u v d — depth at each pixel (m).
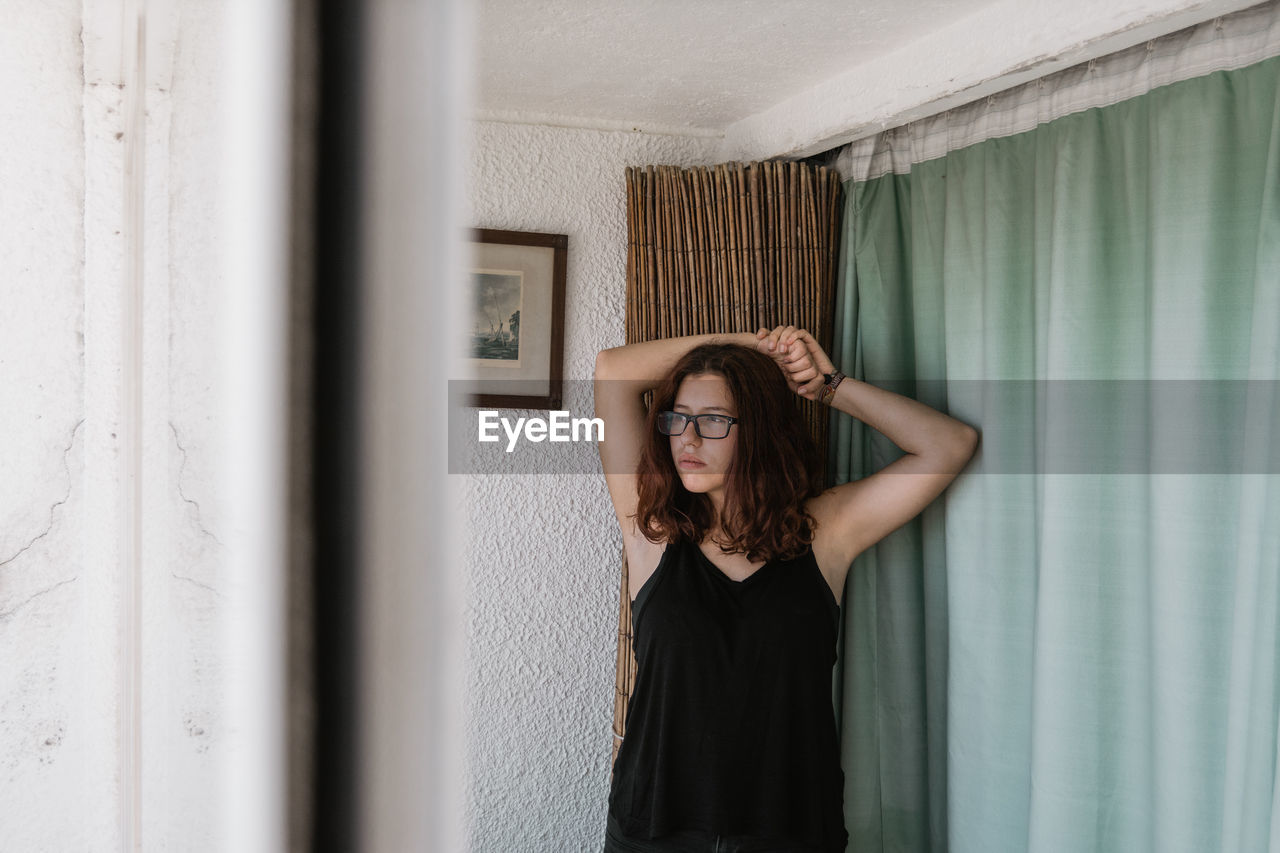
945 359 1.96
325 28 0.23
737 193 2.19
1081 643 1.61
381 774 0.23
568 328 2.40
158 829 0.38
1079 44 1.51
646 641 1.73
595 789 2.45
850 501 1.84
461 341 0.23
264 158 0.23
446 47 0.23
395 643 0.23
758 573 1.74
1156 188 1.47
